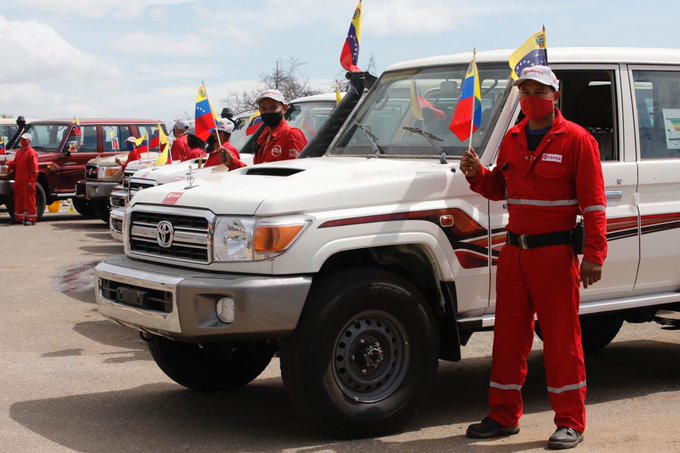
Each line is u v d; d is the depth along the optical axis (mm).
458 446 5863
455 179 6266
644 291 7168
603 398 7273
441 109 7020
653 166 7070
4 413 6711
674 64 7375
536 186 5750
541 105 5641
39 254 15844
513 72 6008
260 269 5727
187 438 6121
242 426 6406
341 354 5875
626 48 7301
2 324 10148
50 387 7508
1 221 22469
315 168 6488
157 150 19062
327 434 6043
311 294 5844
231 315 5676
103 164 19906
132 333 9711
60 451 5820
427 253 6156
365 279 5871
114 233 12250
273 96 8562
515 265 5875
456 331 6281
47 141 22562
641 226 6980
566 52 7035
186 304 5766
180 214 6160
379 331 5988
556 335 5777
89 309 11008
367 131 7355
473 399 7227
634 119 7105
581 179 5656
